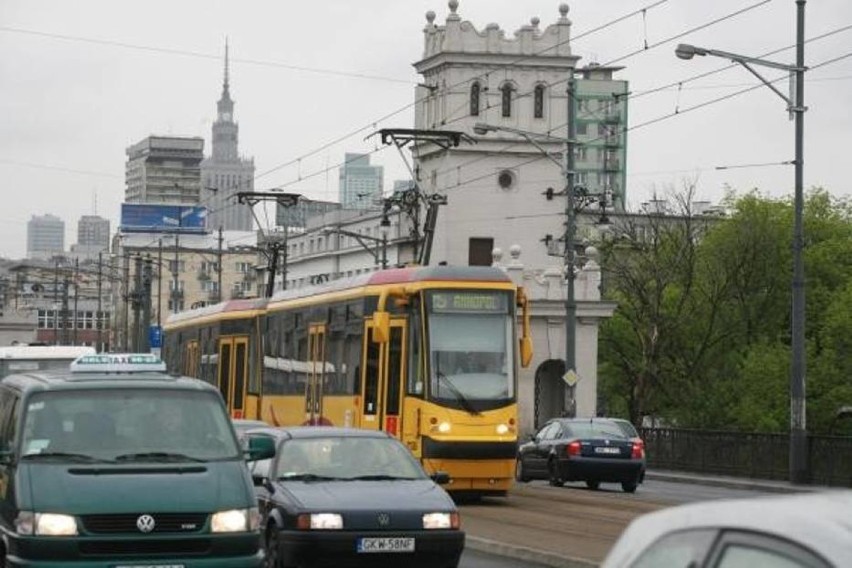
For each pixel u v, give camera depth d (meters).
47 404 22.91
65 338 194.25
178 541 21.34
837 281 121.19
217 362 70.38
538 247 154.00
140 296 155.62
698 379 112.88
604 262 116.38
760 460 71.00
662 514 9.37
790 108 65.19
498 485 45.38
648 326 112.12
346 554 26.16
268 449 23.50
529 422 109.44
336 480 27.98
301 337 56.72
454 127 153.50
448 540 26.59
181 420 23.09
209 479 21.94
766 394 107.38
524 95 154.00
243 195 92.94
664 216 118.44
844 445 63.56
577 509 44.84
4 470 22.67
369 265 183.50
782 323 118.06
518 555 31.62
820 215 124.94
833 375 108.69
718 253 117.56
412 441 45.25
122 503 21.23
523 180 154.12
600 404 127.88
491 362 45.62
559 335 110.56
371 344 48.44
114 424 22.75
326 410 52.28
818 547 7.89
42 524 21.02
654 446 81.50
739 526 8.52
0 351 53.69
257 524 21.98
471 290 45.94
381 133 73.50
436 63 155.50
